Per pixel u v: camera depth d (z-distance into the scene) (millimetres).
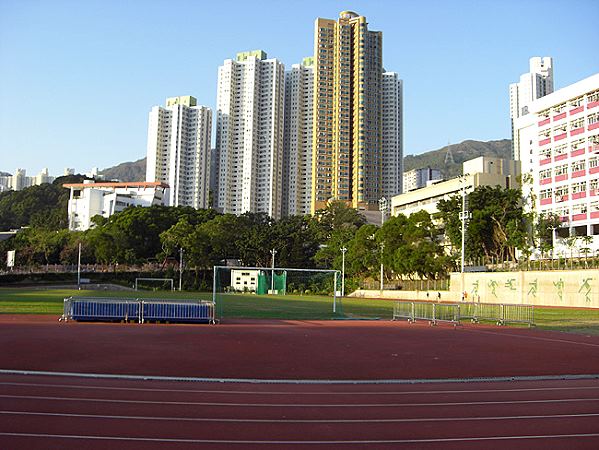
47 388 12211
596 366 17781
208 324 32188
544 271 64688
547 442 8969
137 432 8992
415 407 11398
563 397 12633
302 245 119812
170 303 32344
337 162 190875
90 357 17281
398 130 198125
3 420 9430
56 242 116250
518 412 11023
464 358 19281
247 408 10945
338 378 14820
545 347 23219
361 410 11047
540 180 88375
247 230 123812
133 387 12727
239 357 18312
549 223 81062
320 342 23688
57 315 34750
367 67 193250
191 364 16516
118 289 96562
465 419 10398
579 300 59594
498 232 86750
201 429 9305
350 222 135750
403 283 94875
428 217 91375
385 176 195750
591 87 79562
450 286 80438
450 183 109562
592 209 77938
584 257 70688
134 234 114812
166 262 117062
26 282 96562
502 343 24641
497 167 112500
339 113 192125
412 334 28719
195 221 124875
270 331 28531
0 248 123000
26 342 20484
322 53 195250
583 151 80438
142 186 174875
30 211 180000
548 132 88062
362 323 36656
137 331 26422
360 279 105000
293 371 15758
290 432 9297
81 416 9852
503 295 70625
